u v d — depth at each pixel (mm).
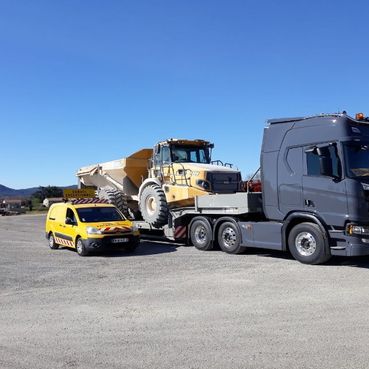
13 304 8211
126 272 11117
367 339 5789
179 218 15547
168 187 16172
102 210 15516
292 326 6406
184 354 5441
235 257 12875
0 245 17969
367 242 10367
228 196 13438
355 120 11008
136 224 17203
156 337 6117
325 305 7461
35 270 11797
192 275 10375
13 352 5676
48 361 5332
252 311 7242
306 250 11359
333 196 10789
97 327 6648
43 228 27641
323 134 11086
